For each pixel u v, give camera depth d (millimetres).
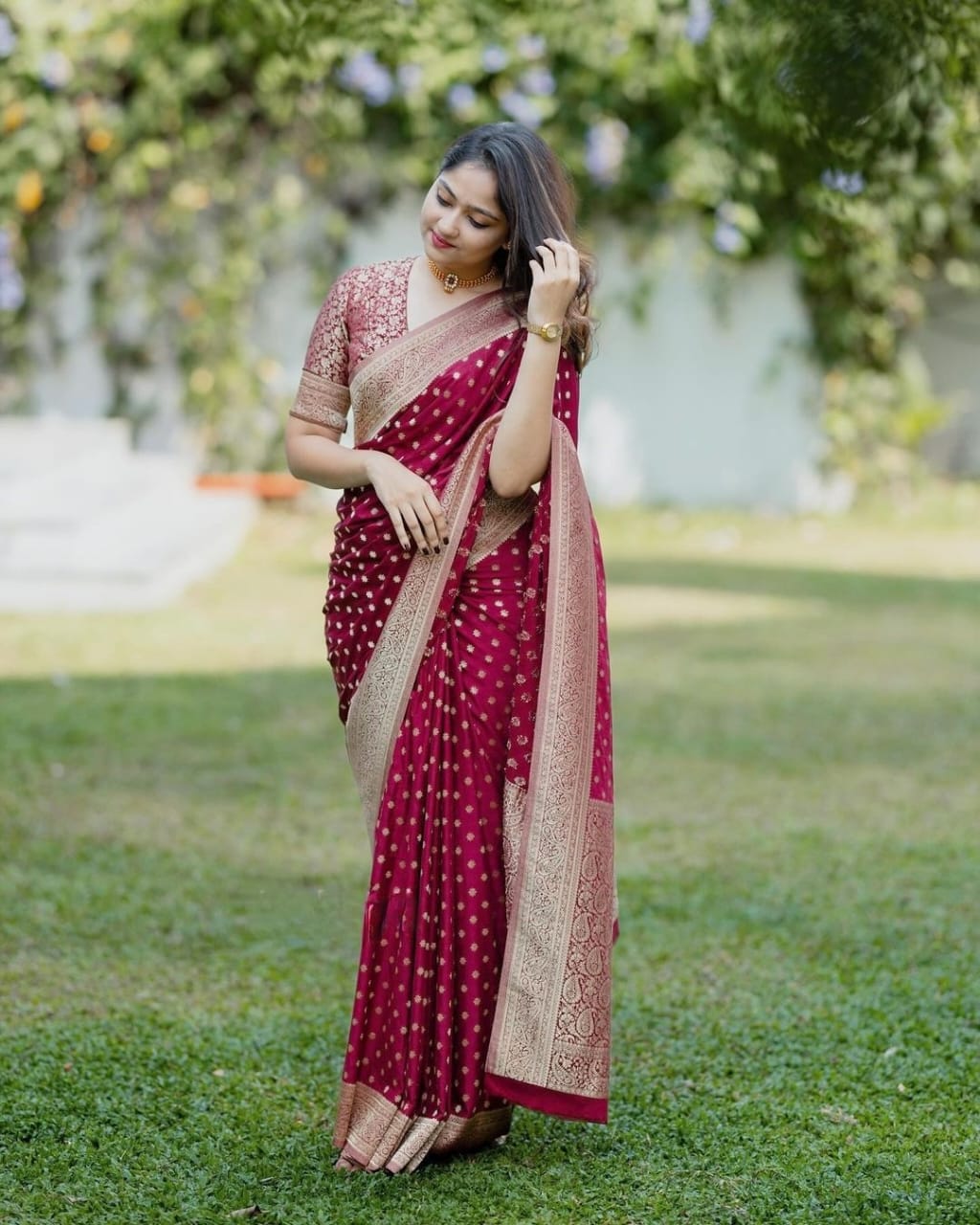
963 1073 3592
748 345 12789
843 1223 2912
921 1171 3125
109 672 7707
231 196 12398
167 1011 3922
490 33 11258
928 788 5961
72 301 12586
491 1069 3055
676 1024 3883
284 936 4465
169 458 12688
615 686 7504
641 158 12141
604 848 3133
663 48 11367
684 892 4824
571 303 3178
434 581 3121
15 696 7176
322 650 8281
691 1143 3271
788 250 12320
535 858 3074
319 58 5016
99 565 9477
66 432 11414
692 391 12867
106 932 4449
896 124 4004
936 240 12758
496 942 3127
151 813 5566
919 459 13414
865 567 10883
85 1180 3057
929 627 8945
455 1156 3201
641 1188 3068
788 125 3818
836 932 4500
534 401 3066
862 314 12797
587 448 12914
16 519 9461
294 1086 3525
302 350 12766
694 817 5586
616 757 6352
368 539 3160
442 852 3117
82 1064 3582
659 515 12680
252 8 4977
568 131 12141
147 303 12547
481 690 3129
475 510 3119
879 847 5254
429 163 12312
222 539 11172
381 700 3146
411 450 3164
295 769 6145
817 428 12953
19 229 12367
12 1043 3684
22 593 9367
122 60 11938
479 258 3115
